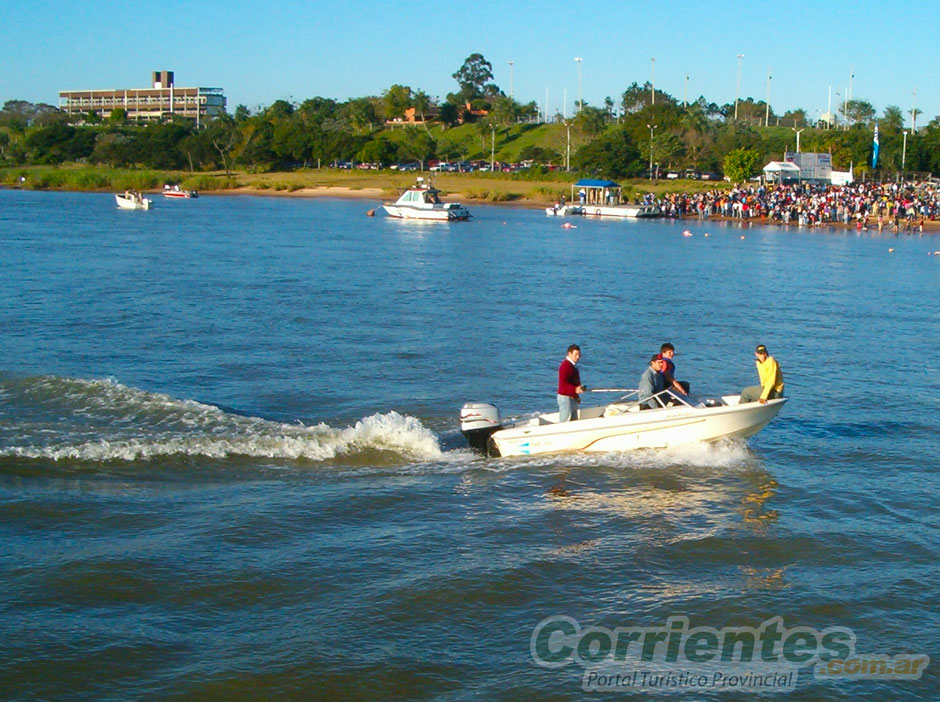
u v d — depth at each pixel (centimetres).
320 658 1053
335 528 1409
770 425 2002
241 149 15312
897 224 8200
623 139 14338
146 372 2362
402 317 3266
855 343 2961
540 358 2630
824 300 3956
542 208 11119
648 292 4097
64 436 1752
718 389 2331
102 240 6028
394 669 1038
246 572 1253
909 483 1645
